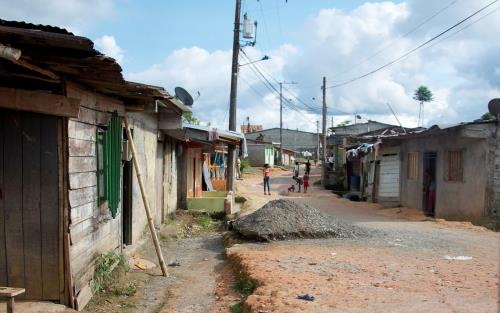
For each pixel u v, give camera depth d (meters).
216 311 6.74
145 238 11.73
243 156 20.94
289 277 7.36
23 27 5.11
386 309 5.64
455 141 16.33
